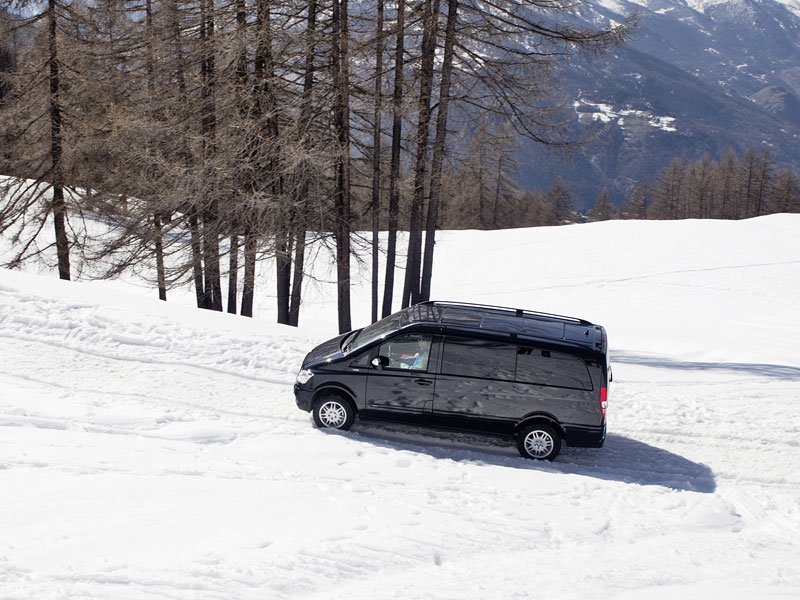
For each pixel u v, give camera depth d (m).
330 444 9.28
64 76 21.97
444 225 52.75
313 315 30.88
